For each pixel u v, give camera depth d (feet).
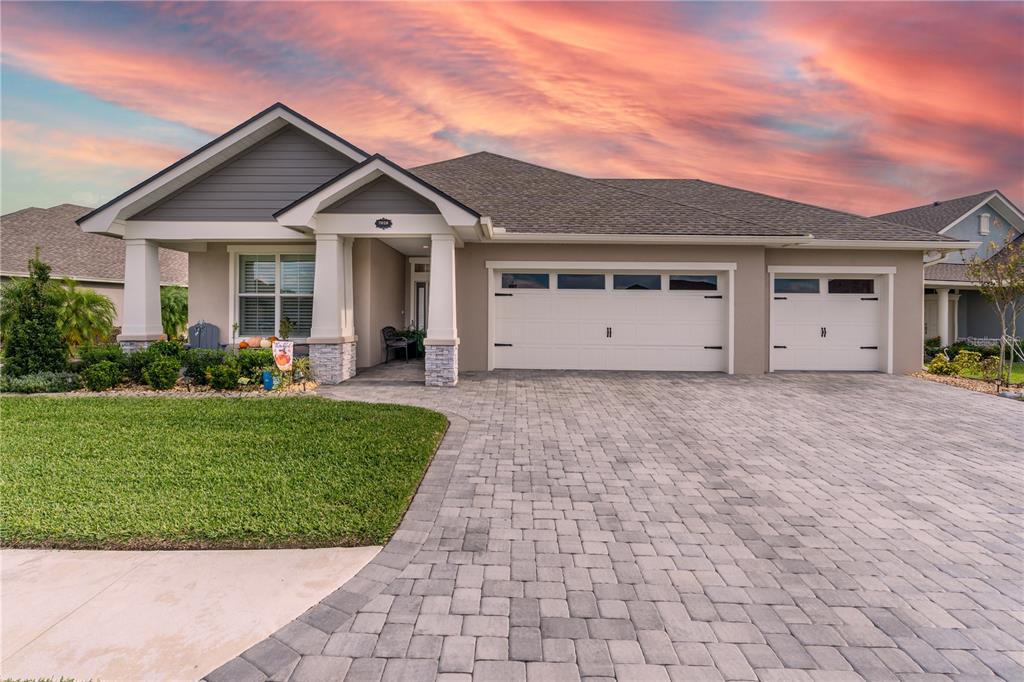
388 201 34.30
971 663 8.48
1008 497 15.79
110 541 11.89
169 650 8.48
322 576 10.80
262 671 8.00
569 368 41.60
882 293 42.29
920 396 31.81
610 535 12.94
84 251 65.16
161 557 11.43
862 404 29.35
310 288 42.11
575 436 22.21
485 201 43.70
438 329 34.09
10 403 26.30
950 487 16.61
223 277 42.55
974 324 65.57
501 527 13.30
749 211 46.50
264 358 32.22
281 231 36.58
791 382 36.63
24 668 8.01
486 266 40.70
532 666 8.16
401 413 24.57
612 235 38.58
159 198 36.22
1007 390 33.24
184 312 61.05
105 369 30.89
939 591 10.62
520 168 51.65
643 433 22.80
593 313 41.45
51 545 11.77
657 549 12.23
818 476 17.54
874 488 16.47
